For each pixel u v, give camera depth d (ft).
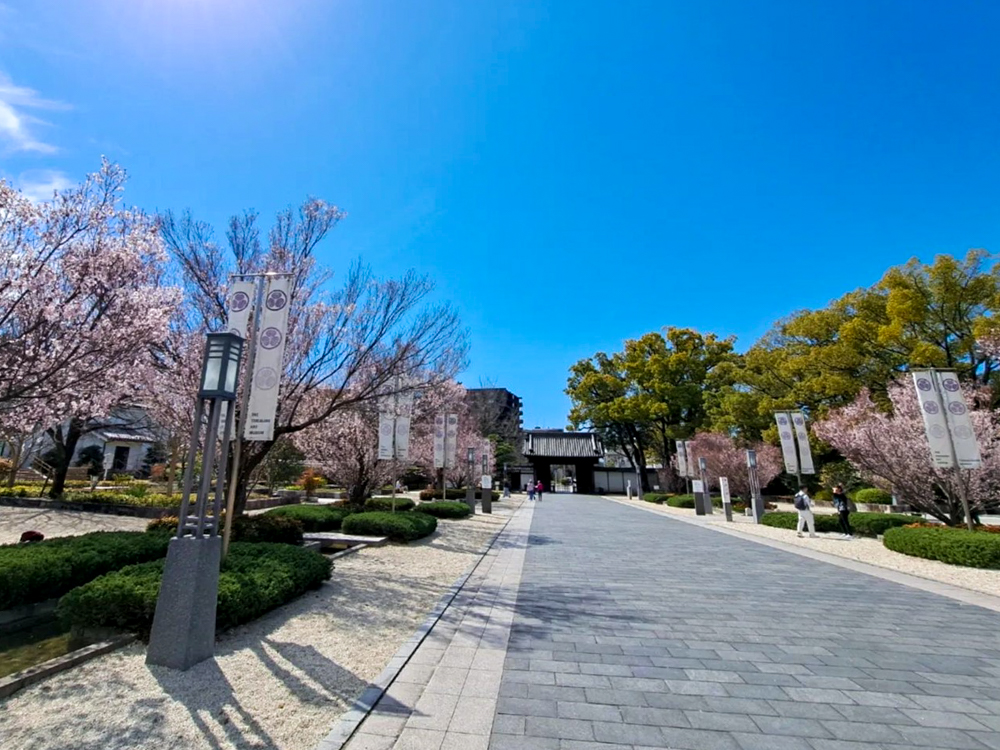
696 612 19.21
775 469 75.31
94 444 103.45
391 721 10.25
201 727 9.84
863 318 67.77
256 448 31.73
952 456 33.27
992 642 15.89
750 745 9.53
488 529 46.91
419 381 40.93
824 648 15.20
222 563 18.67
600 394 134.72
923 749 9.45
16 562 17.75
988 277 56.85
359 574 24.71
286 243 32.42
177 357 28.91
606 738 9.71
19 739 9.25
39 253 19.56
